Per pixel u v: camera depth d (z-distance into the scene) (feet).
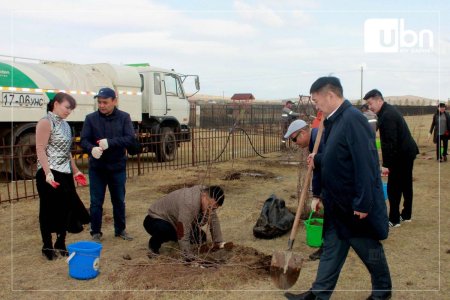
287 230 20.07
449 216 23.59
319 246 18.40
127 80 43.70
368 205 11.45
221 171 39.06
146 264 15.98
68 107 16.26
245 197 28.60
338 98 12.08
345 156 11.73
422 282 15.02
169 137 47.91
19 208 25.45
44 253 16.98
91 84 40.11
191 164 44.37
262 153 54.13
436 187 31.83
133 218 23.59
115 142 18.19
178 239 16.14
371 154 11.49
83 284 14.79
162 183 33.32
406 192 22.17
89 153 18.21
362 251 12.27
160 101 48.06
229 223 22.59
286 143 53.98
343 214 12.11
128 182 33.65
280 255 13.29
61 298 13.78
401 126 20.72
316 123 17.51
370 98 20.62
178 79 51.11
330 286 12.39
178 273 15.12
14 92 33.42
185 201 15.96
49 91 35.81
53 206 16.63
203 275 14.85
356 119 11.62
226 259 16.51
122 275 15.17
